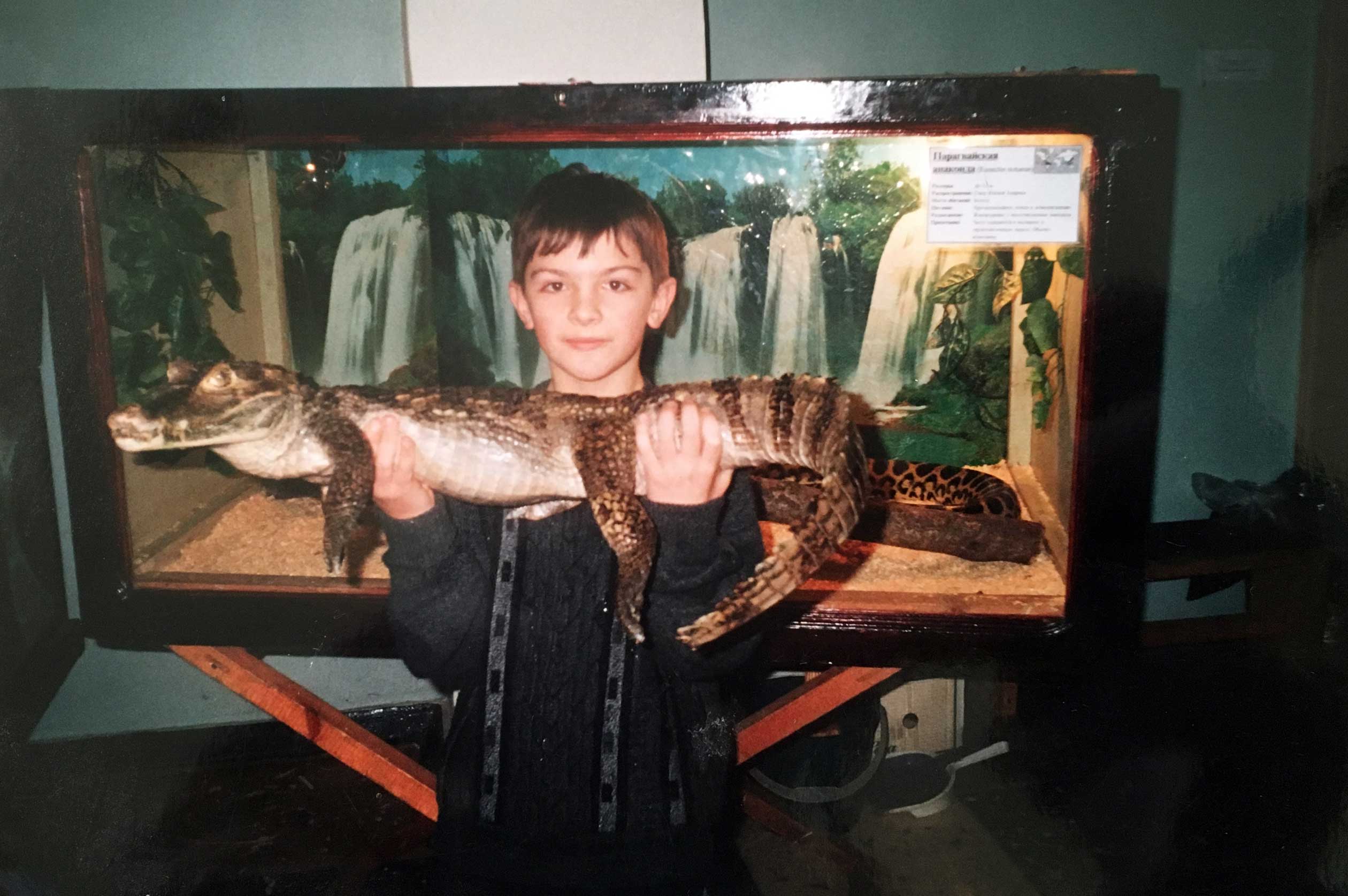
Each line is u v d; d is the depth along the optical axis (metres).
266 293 1.71
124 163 1.64
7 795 2.07
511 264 1.67
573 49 1.92
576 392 1.64
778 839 2.10
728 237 1.62
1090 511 1.61
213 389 1.55
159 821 2.12
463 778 1.59
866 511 1.79
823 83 1.47
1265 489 2.24
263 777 2.23
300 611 1.74
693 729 1.60
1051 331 1.67
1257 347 2.35
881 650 1.67
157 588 1.75
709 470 1.51
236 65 2.07
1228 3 2.24
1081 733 2.19
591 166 1.59
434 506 1.56
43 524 2.05
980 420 1.75
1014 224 1.58
